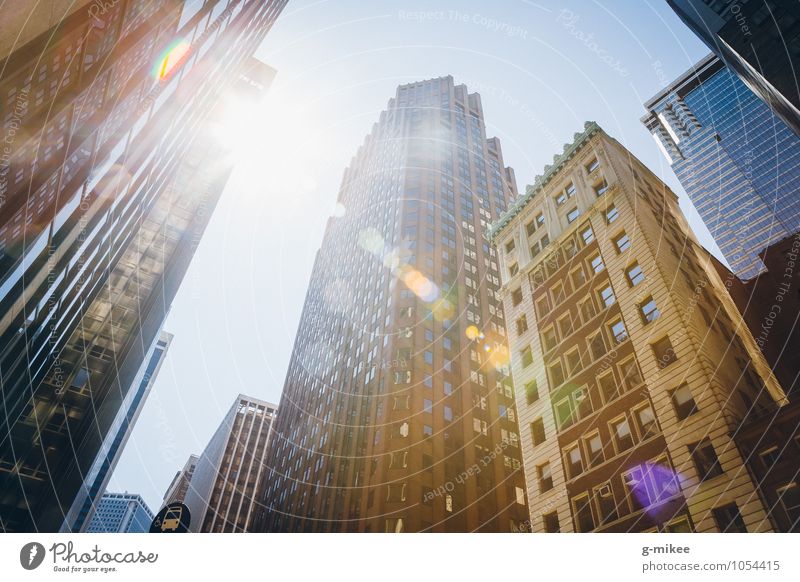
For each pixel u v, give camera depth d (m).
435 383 64.94
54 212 22.36
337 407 74.44
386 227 91.44
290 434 90.06
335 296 100.00
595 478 28.86
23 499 44.72
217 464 132.25
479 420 65.25
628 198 37.06
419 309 72.12
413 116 115.44
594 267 37.16
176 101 37.59
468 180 100.94
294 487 76.31
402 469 56.06
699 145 170.25
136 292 65.94
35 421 48.06
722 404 25.38
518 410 37.34
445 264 80.69
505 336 78.25
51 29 13.77
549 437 33.44
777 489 21.64
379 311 76.56
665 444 26.27
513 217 49.31
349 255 103.69
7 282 20.58
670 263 33.91
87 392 53.38
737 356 32.41
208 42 37.00
